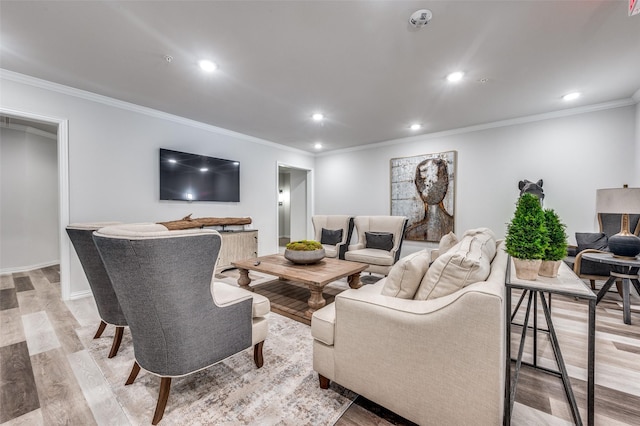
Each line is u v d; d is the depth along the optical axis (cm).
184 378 160
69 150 287
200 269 127
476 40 202
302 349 194
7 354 184
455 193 425
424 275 144
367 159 532
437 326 108
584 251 271
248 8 170
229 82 271
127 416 130
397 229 414
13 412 132
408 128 423
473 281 118
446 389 107
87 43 208
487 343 99
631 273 264
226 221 419
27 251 445
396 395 120
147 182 347
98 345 196
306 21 182
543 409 135
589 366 109
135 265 112
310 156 606
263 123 404
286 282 354
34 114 266
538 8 169
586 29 189
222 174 430
